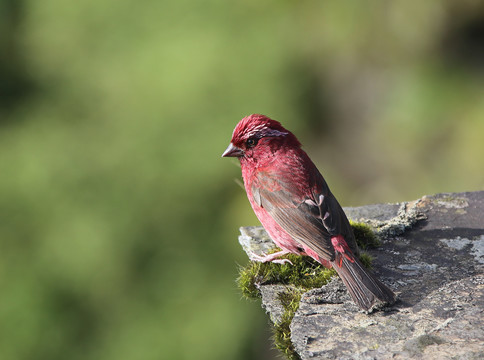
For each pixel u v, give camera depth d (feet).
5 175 51.88
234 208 48.57
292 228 21.22
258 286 21.40
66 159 52.16
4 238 50.37
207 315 47.91
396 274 20.89
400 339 17.71
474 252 21.95
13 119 55.67
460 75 52.49
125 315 49.11
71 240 50.19
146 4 54.13
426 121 52.13
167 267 49.60
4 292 49.73
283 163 22.39
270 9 52.03
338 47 52.95
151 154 50.31
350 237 20.74
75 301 49.88
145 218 50.19
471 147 49.85
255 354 47.14
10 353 48.96
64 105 55.11
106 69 53.78
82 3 55.57
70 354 49.16
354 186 54.08
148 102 51.03
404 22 52.80
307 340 17.83
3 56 58.23
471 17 52.26
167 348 47.60
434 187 50.52
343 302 19.67
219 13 52.16
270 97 50.67
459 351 17.03
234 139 23.36
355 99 53.83
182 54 50.96
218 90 50.03
